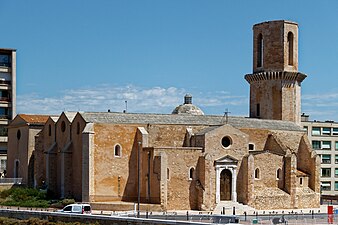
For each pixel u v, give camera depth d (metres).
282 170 120.88
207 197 111.31
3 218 94.69
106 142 111.94
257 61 140.38
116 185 112.12
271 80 136.75
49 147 123.88
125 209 105.19
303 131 131.88
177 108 139.12
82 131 111.56
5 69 161.00
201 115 123.69
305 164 129.50
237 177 116.81
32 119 133.12
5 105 160.25
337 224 85.69
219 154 115.06
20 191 116.25
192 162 112.00
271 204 117.25
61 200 111.25
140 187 112.50
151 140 115.62
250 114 140.25
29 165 130.00
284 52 136.62
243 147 117.62
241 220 89.81
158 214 99.69
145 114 118.44
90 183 109.56
